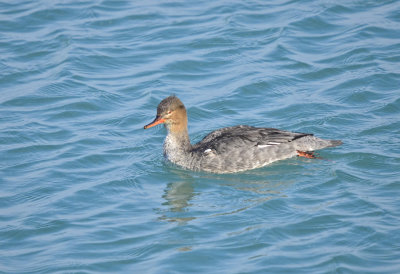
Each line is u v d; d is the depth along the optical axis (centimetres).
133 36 2231
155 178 1567
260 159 1586
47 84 1980
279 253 1210
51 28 2275
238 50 2128
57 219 1369
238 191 1469
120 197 1470
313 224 1298
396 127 1684
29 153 1664
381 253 1191
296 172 1546
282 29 2220
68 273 1177
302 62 2045
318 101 1850
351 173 1497
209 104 1872
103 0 2455
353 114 1769
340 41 2139
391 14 2261
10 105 1883
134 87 1970
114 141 1733
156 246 1255
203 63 2077
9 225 1348
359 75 1952
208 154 1591
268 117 1798
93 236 1299
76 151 1672
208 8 2389
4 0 2455
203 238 1276
